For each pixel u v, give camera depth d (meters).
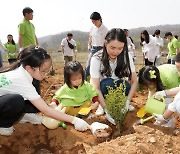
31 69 3.14
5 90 3.22
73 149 3.30
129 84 4.17
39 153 3.38
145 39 9.47
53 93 6.25
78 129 3.44
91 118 3.98
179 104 3.33
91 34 6.73
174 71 4.02
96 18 6.34
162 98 3.71
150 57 9.53
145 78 3.69
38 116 3.73
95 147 3.15
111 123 3.92
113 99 3.56
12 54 10.48
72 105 4.01
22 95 3.21
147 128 3.44
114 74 4.17
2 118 3.31
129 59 4.06
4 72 3.31
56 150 3.38
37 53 3.08
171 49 10.11
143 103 5.06
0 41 6.21
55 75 10.62
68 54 10.70
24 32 6.60
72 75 3.70
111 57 3.93
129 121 4.01
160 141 3.18
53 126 3.54
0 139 3.35
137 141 3.18
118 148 3.08
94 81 4.08
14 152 3.36
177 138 3.25
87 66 6.44
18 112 3.28
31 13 6.58
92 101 4.07
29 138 3.50
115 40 3.56
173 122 3.91
